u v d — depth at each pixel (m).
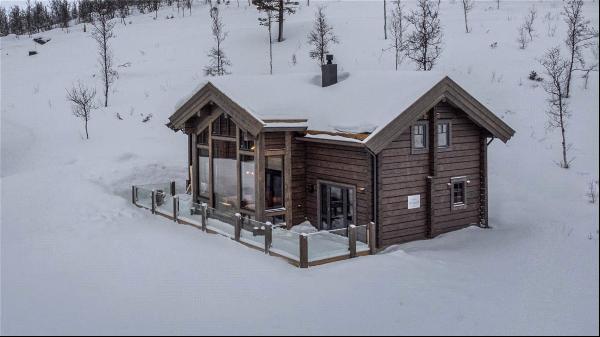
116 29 55.16
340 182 17.16
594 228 17.25
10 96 35.78
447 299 11.43
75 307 11.07
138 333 9.77
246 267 13.69
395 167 16.61
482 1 56.59
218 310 10.91
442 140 17.78
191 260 14.27
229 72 37.31
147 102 33.50
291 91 19.27
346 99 18.23
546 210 19.48
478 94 28.53
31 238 16.53
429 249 16.09
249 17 57.06
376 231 16.22
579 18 33.38
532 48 33.47
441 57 34.19
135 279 12.80
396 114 15.67
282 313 10.74
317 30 40.19
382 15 50.94
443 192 17.75
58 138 29.16
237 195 18.16
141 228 18.03
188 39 47.69
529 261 14.24
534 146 24.23
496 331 9.81
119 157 26.16
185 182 25.09
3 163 26.30
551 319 10.36
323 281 12.66
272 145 17.39
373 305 11.12
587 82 27.97
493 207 20.34
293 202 18.23
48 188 21.50
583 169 22.06
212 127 19.42
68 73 40.41
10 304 11.23
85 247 15.57
